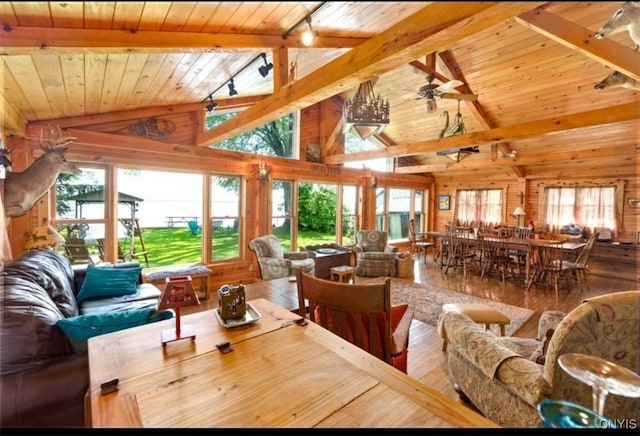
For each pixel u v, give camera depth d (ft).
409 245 28.35
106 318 4.70
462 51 15.05
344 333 5.10
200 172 15.90
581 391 3.89
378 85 19.61
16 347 3.97
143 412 2.52
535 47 13.56
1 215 7.58
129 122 13.66
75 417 4.03
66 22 5.07
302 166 20.51
